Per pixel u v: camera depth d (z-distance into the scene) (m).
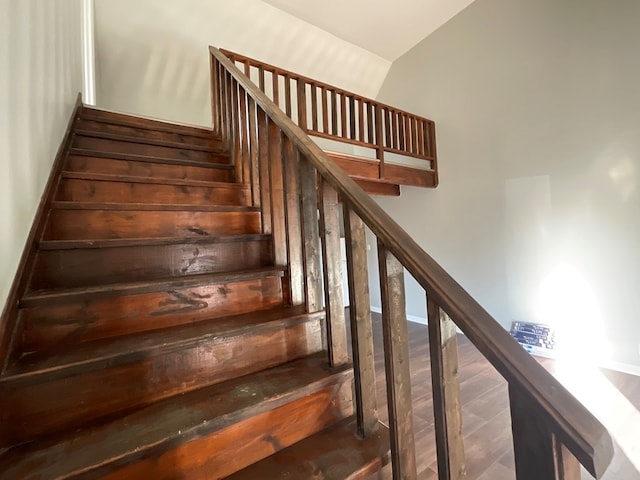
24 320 0.96
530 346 3.38
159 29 3.48
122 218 1.42
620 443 1.96
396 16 4.04
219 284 1.30
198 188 1.85
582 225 3.12
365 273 1.06
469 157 3.97
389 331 0.88
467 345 3.56
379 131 3.61
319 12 3.93
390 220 0.86
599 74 2.96
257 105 1.71
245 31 3.86
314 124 3.02
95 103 3.37
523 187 3.52
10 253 0.97
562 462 0.53
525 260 3.53
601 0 2.93
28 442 0.81
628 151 2.83
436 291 0.70
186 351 1.05
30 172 1.16
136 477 0.80
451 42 4.10
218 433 0.91
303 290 1.46
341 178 1.03
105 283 1.23
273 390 1.03
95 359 0.90
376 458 0.96
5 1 0.99
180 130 2.63
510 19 3.55
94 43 3.22
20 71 1.10
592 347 3.09
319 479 0.88
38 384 0.84
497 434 2.03
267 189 1.70
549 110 3.29
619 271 2.92
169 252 1.36
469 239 4.01
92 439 0.82
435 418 0.76
